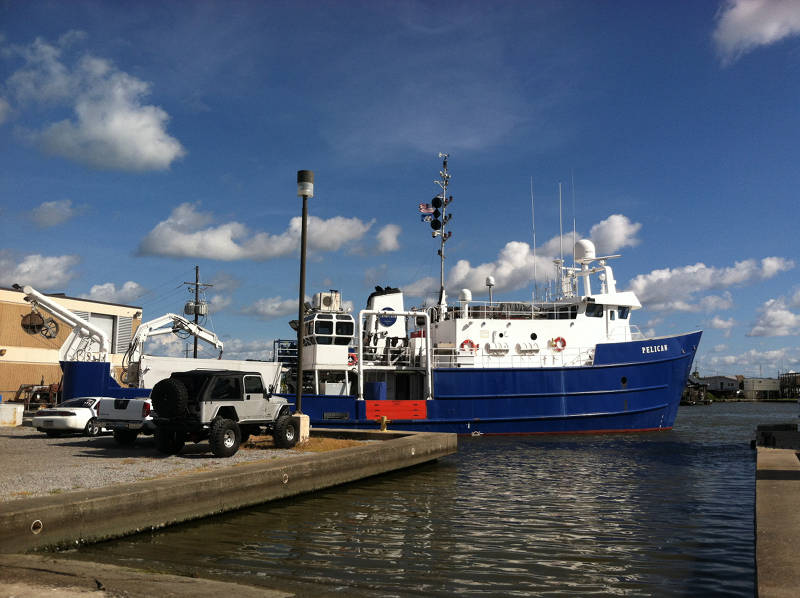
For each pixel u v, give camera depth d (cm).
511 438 2420
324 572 683
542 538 869
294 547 792
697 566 737
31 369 3784
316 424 2295
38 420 1803
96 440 1722
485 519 998
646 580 680
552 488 1334
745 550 812
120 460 1238
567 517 1022
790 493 880
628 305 2781
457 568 712
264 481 1087
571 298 2770
